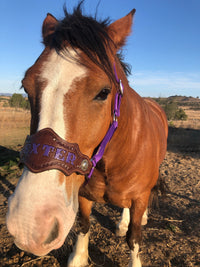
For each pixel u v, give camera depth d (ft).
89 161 3.76
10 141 23.89
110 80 3.76
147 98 11.10
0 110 43.55
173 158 19.70
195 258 7.26
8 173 14.55
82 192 6.07
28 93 3.73
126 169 5.42
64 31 3.76
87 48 3.61
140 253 7.48
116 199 5.86
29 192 3.09
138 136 5.49
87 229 6.69
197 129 41.42
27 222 2.99
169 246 7.85
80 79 3.45
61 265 6.95
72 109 3.40
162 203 11.16
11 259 7.13
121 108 4.83
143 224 9.14
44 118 3.32
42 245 3.10
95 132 3.79
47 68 3.54
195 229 8.93
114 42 4.73
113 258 7.27
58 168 3.22
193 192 12.44
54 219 3.14
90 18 4.25
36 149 3.21
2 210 10.19
